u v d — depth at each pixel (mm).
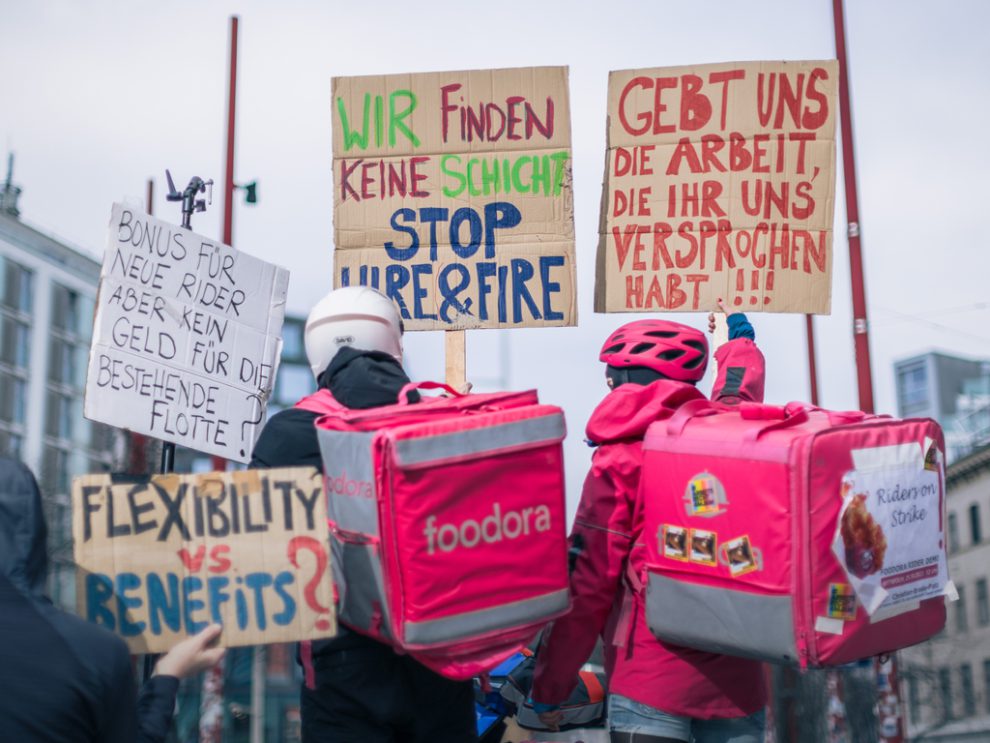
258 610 3014
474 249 5250
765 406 3424
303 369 51188
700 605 3363
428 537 2990
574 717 4105
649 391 3648
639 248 5410
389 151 5305
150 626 2980
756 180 5398
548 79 5301
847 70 15805
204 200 5664
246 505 3055
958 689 44312
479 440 3066
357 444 3074
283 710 31016
